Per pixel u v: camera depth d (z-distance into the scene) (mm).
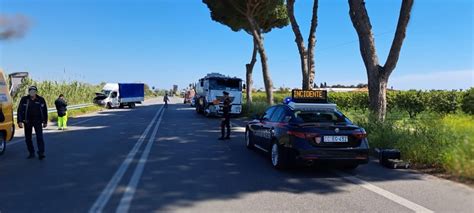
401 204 6141
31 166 9109
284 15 32594
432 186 7344
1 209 5742
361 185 7430
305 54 23266
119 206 5941
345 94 34375
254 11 29703
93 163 9500
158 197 6469
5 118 11031
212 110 27562
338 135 8297
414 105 25531
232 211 5738
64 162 9641
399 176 8258
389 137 10883
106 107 44688
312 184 7500
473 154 8172
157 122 23156
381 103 13969
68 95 40281
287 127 8641
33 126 10273
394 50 13531
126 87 47344
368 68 14211
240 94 27906
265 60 28938
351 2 14359
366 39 14141
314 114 9125
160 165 9297
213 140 14297
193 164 9469
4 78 11461
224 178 7953
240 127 19953
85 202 6141
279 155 8688
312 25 22328
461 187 7258
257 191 6930
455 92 23500
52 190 6867
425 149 9422
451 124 12477
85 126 20422
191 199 6367
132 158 10227
